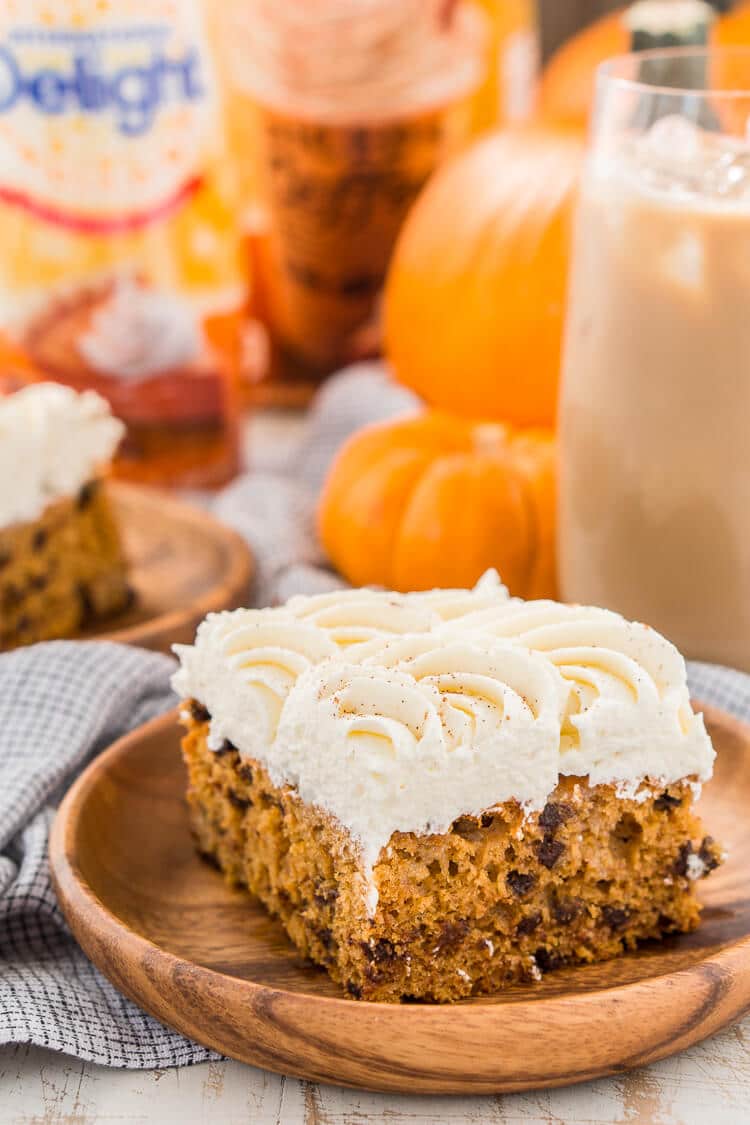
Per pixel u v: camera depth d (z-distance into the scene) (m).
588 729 0.55
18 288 0.78
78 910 0.55
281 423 0.90
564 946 0.57
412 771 0.54
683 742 0.56
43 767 0.61
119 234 0.77
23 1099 0.54
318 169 0.82
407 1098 0.54
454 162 0.77
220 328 0.80
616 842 0.57
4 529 0.69
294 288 0.86
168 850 0.60
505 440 0.74
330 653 0.58
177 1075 0.55
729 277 0.61
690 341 0.62
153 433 0.80
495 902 0.56
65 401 0.71
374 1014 0.52
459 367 0.74
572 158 0.74
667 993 0.53
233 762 0.58
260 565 0.75
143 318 0.78
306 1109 0.54
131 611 0.72
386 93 0.81
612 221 0.63
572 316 0.65
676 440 0.63
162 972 0.54
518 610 0.59
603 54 0.84
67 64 0.75
